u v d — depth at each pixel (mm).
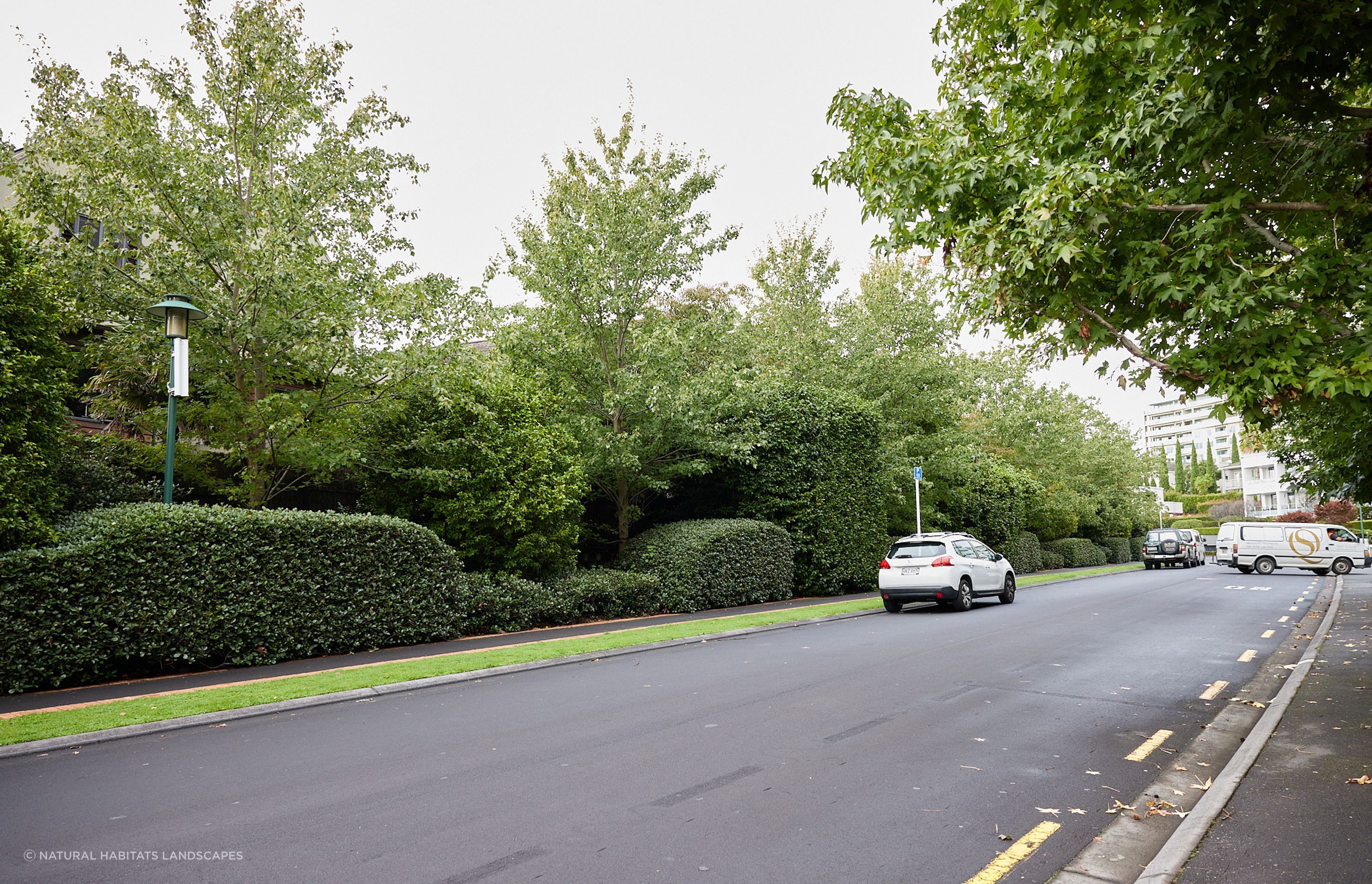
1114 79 6586
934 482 26922
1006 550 32875
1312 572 35344
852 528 22141
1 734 6957
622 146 17594
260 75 12977
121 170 12102
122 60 12609
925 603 19938
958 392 25125
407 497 15305
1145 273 6180
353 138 13961
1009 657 11062
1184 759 6230
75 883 4090
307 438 12953
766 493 20953
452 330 13836
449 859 4387
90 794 5590
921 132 7633
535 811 5141
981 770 5953
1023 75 7559
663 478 19125
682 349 17188
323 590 11727
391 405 13758
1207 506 95188
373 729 7480
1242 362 5699
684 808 5176
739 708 8055
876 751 6473
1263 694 8609
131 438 13938
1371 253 5695
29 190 12078
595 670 10680
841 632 14383
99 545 9656
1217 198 6305
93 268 12008
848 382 24125
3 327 9977
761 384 19812
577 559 19031
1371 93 6961
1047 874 4176
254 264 12039
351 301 12773
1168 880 3963
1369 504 14406
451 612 13352
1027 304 6887
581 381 17891
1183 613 16719
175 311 11234
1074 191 6141
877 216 7820
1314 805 4973
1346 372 5305
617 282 17609
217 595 10578
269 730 7512
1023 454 37938
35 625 9117
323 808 5254
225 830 4859
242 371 13281
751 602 19094
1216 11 5160
